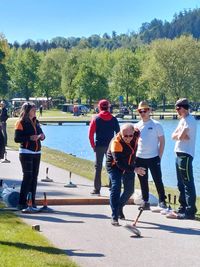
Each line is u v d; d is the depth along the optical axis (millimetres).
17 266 7766
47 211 12297
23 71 129875
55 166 22406
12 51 150375
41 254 8578
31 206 12164
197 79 98625
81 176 19109
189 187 11844
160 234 10312
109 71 138125
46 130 60594
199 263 8398
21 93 136500
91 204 13484
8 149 29469
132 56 112125
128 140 10781
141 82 105750
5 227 10352
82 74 112250
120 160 10844
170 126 66250
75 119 78062
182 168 11875
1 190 13883
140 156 12445
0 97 109312
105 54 150875
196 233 10422
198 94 99000
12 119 72812
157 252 9016
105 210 12656
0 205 12750
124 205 11922
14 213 12000
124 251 9047
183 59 98562
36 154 12266
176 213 11828
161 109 119250
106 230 10562
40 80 132375
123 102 116438
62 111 117125
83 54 151500
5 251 8594
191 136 11883
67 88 128125
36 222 11172
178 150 11938
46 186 16203
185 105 11906
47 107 129500
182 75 98625
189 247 9359
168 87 98938
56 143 44594
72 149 39375
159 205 12531
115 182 11031
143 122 12516
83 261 8414
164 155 33156
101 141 14516
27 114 12203
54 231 10383
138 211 12492
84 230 10531
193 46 99125
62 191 15086
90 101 112875
